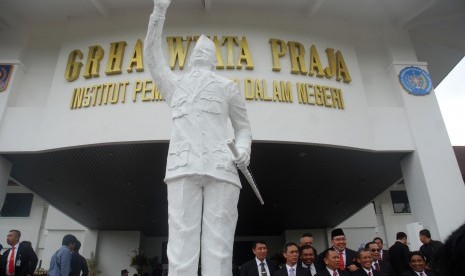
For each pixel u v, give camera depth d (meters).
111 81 9.92
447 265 1.13
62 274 6.74
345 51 10.98
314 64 10.38
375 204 20.88
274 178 12.43
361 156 10.66
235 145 2.94
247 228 19.59
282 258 9.23
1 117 10.02
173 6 10.62
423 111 10.59
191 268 2.64
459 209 9.53
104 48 10.39
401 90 10.84
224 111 3.15
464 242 1.11
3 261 6.82
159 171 11.51
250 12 10.72
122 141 9.26
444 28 11.93
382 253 8.54
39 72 10.91
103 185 12.82
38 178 12.16
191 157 2.85
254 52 10.23
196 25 10.48
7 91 10.31
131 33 10.48
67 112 9.80
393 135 10.35
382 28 11.81
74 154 10.12
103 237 18.81
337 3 10.78
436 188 9.73
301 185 13.19
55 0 10.38
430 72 14.10
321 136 9.66
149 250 20.12
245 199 14.55
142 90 9.66
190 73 3.27
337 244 6.32
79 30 10.77
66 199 14.32
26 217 19.95
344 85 10.49
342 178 12.62
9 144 9.81
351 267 5.76
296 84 10.02
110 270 18.12
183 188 2.81
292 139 9.44
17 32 11.21
